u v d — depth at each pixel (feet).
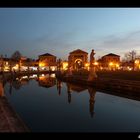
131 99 103.60
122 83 125.70
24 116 67.00
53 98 110.42
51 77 324.19
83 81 180.45
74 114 70.90
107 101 98.63
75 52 435.12
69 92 137.08
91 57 168.96
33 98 109.50
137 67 363.35
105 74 218.18
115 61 474.08
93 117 67.21
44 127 54.08
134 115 70.18
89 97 112.88
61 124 57.72
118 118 65.98
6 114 48.01
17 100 101.91
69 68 252.21
